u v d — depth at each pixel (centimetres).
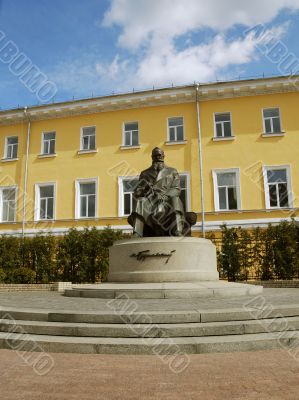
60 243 1959
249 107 2434
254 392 401
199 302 771
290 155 2336
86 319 643
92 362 513
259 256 1766
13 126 2783
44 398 388
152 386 421
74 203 2559
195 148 2447
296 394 395
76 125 2673
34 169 2677
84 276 1889
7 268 1925
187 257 1002
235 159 2384
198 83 2464
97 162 2583
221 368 480
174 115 2522
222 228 1880
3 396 394
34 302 859
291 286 1566
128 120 2594
